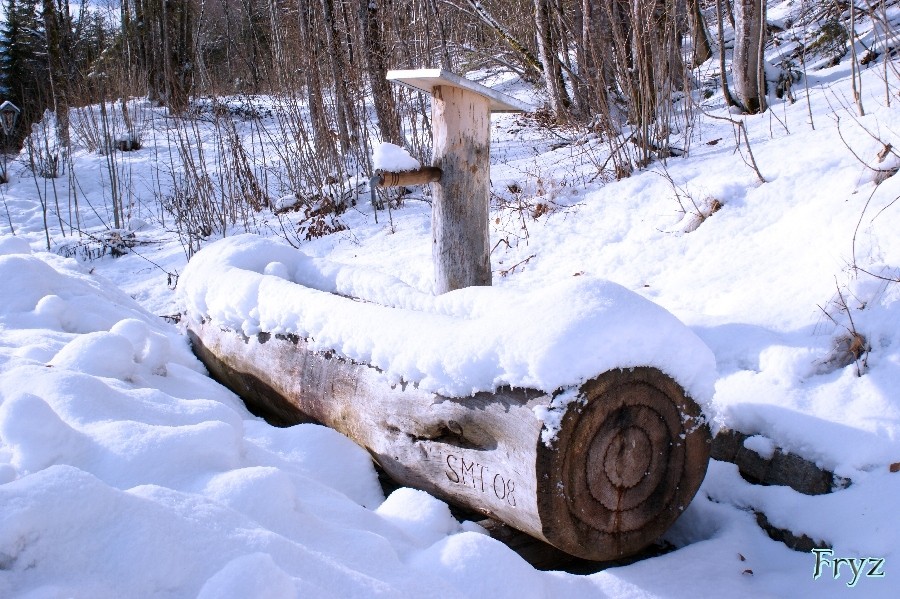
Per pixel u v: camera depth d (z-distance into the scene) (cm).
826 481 312
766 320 406
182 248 962
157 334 417
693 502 329
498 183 829
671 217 597
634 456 270
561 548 268
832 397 337
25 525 190
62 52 1741
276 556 206
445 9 1270
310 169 1047
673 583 271
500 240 659
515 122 1134
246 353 421
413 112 978
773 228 511
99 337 367
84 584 185
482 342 275
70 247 1012
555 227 666
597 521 269
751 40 796
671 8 763
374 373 331
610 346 256
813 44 959
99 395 297
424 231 812
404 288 377
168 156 1488
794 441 328
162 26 2091
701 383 278
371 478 345
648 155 727
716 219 555
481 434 281
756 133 694
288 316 386
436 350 290
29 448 249
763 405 346
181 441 260
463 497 302
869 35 897
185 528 205
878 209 430
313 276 446
